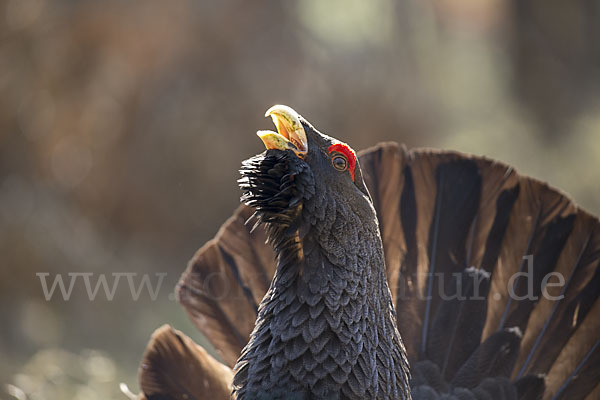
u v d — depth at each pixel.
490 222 6.27
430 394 6.00
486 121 18.81
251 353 4.97
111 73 14.19
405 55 17.75
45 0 13.55
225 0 15.17
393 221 6.23
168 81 14.70
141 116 14.48
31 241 12.33
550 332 6.18
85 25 13.84
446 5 21.09
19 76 13.42
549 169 16.48
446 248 6.24
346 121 15.91
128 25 14.13
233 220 6.35
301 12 16.16
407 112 16.70
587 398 6.08
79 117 13.91
